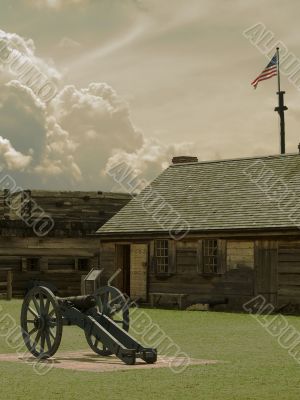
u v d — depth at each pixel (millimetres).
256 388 13953
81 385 14148
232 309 35812
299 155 38406
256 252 35250
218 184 39469
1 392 13422
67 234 44750
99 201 45594
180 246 37875
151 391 13570
